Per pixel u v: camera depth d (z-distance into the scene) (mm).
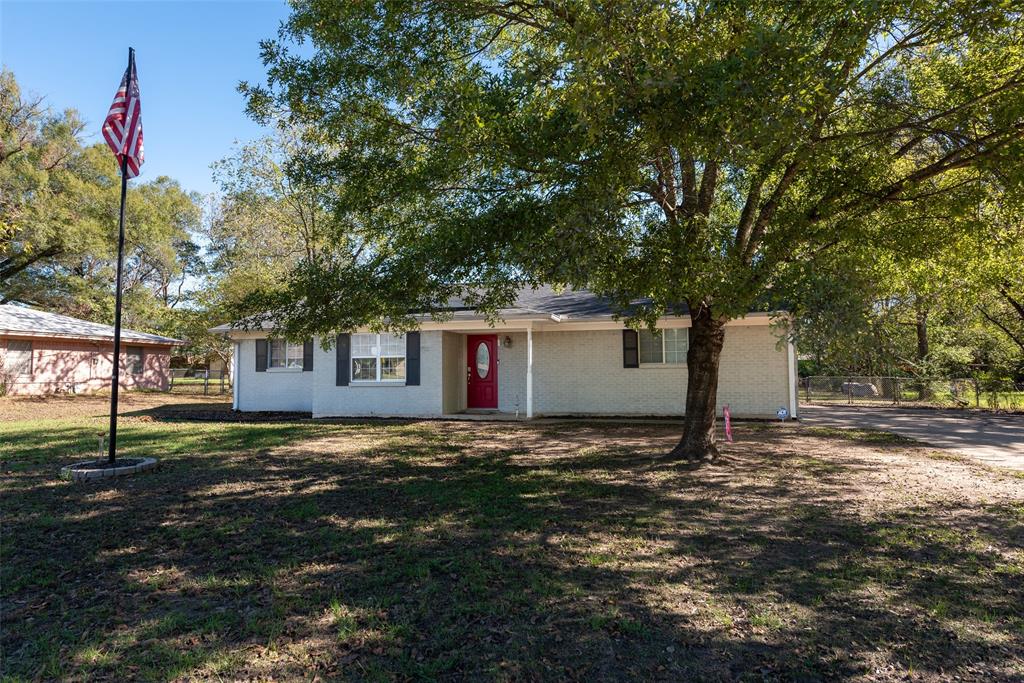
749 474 8023
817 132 5973
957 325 24625
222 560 4770
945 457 9383
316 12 6770
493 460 9273
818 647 3344
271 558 4809
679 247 6152
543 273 6148
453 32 6836
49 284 29828
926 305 19047
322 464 8961
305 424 14594
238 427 13945
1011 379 20734
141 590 4191
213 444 11117
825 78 5059
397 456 9695
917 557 4766
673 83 4824
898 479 7691
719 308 6273
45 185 25062
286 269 23891
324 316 7965
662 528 5570
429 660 3211
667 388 15844
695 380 9078
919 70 7367
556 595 4031
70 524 5762
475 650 3318
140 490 7211
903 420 15633
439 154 6801
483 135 6000
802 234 7422
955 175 8570
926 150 8219
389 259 8086
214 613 3805
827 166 7340
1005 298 19750
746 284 6277
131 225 28984
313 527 5641
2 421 15438
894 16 5301
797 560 4703
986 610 3807
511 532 5449
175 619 3703
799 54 4797
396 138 7348
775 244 7211
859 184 7348
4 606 3953
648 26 5242
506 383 16984
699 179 9180
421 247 7406
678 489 7156
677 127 5164
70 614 3812
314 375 16703
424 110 6621
